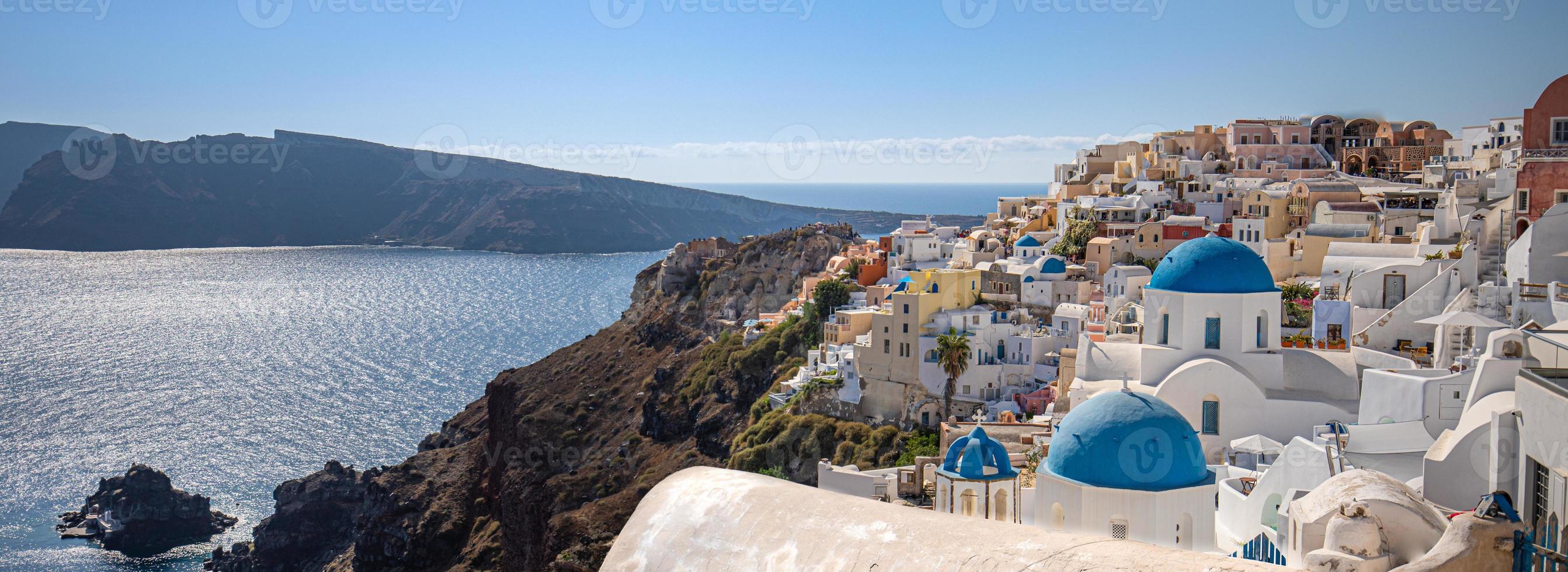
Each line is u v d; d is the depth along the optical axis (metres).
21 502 166.50
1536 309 50.00
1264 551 33.75
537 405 165.38
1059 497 37.16
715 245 194.50
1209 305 57.84
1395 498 21.38
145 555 148.88
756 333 143.62
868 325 119.38
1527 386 22.84
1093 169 167.38
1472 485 33.69
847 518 13.51
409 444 199.88
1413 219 103.75
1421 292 66.00
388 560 152.00
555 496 138.88
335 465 165.50
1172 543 35.69
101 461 186.75
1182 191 138.00
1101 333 80.19
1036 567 11.98
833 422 103.94
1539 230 52.53
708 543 14.17
